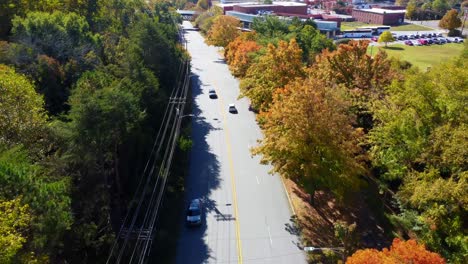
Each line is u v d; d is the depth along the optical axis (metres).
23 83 30.22
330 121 33.22
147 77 47.84
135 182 41.12
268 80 48.56
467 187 26.61
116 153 37.47
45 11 59.94
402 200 33.59
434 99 33.41
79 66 45.19
